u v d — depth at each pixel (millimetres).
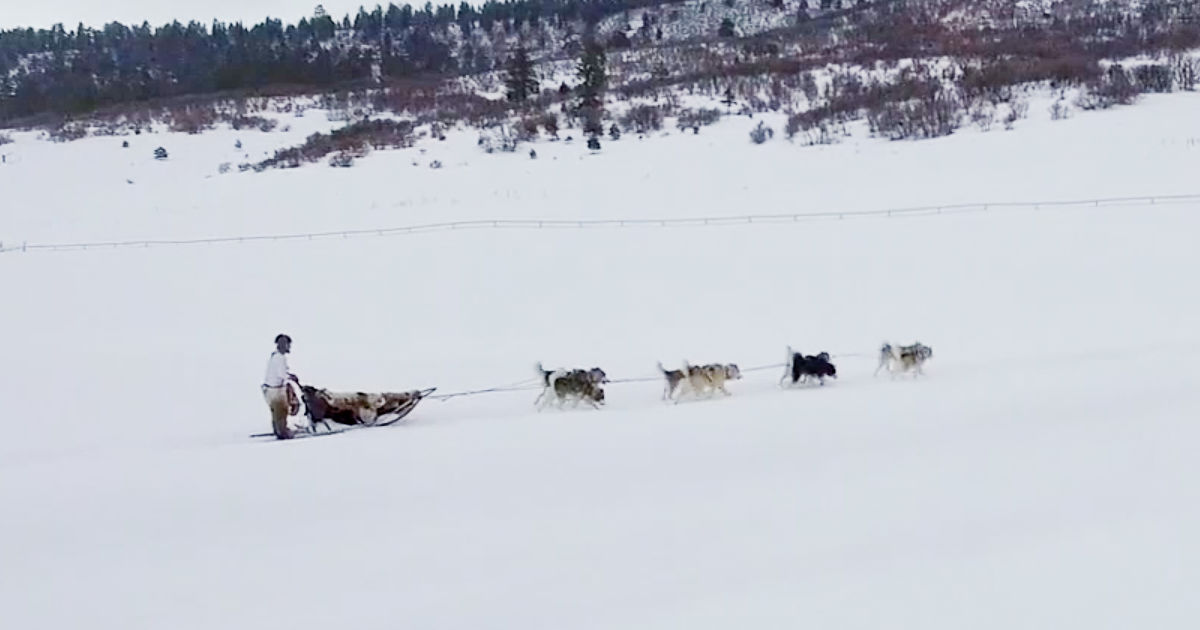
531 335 19484
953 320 18844
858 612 5500
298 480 8758
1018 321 18375
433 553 6770
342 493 8289
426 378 15906
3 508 8227
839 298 21188
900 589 5785
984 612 5414
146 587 6383
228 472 9164
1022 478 7848
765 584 5969
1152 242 23594
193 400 14641
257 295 23969
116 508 8125
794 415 10688
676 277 23734
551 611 5738
